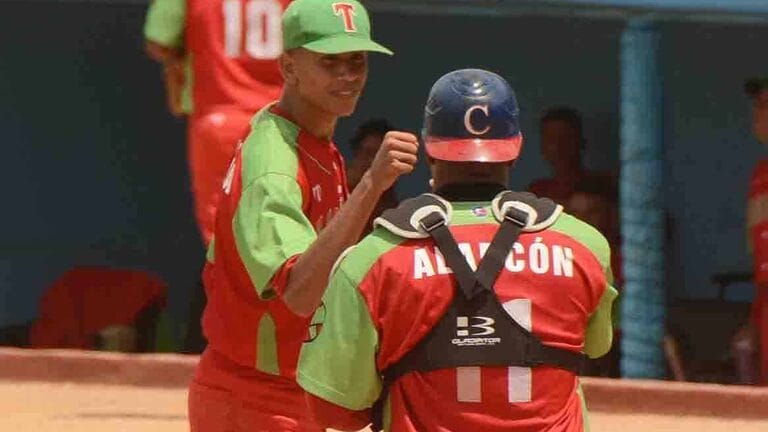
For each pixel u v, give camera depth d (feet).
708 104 164.04
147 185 166.40
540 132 158.10
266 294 58.54
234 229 59.52
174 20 99.25
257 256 57.88
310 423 62.90
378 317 49.88
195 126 98.58
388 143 53.47
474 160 50.88
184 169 166.50
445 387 49.80
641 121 130.11
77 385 122.31
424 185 161.79
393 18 165.68
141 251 166.20
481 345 49.70
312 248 55.47
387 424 50.80
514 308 49.96
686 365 147.74
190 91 99.35
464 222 50.67
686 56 163.84
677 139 164.45
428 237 50.21
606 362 137.18
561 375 50.47
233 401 63.05
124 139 166.09
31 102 164.45
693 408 119.14
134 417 109.81
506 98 51.60
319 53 60.18
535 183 150.30
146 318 151.23
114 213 166.20
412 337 49.75
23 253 163.94
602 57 163.32
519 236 50.70
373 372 50.31
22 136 164.35
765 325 133.49
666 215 163.02
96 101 165.58
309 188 60.39
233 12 97.55
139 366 122.72
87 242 165.58
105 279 152.25
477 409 49.78
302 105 61.16
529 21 164.45
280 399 62.59
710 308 160.35
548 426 50.19
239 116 97.50
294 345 61.72
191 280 166.30
